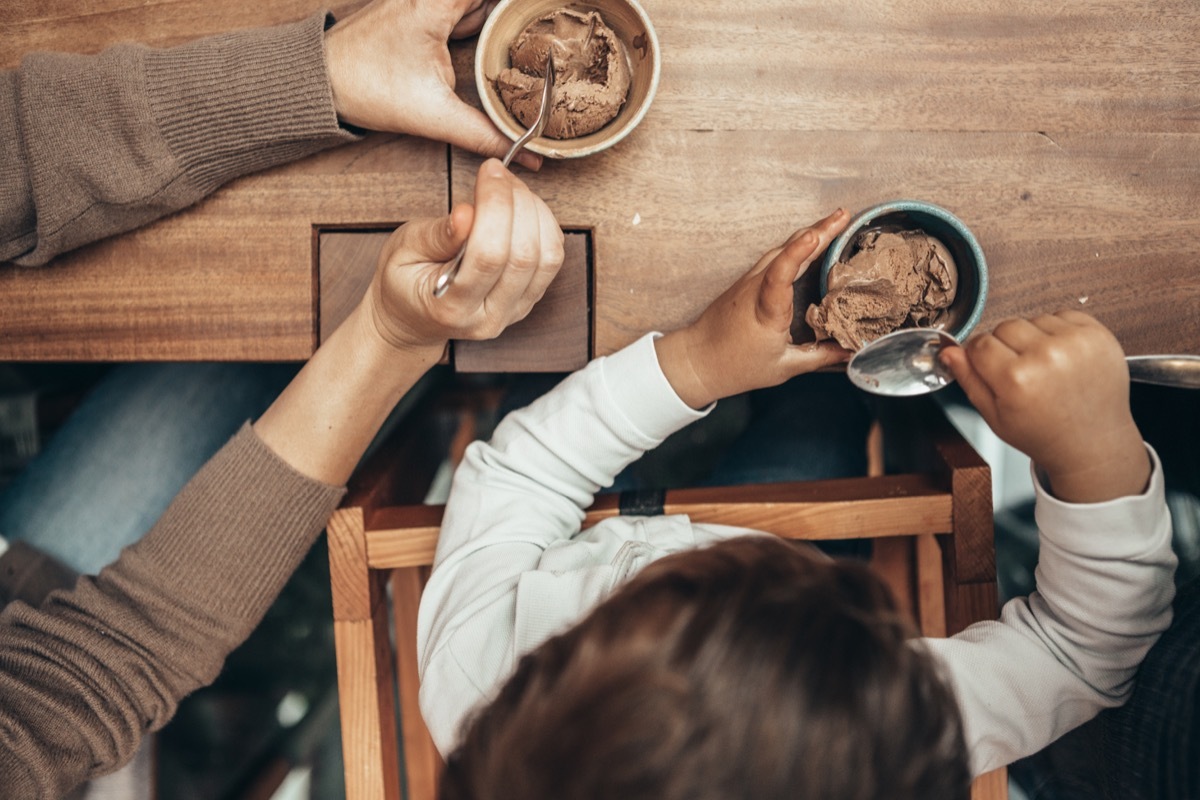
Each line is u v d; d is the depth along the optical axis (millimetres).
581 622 562
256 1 872
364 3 870
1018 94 861
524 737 504
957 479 854
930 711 524
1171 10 852
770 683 484
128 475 1100
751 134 866
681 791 465
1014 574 1356
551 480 848
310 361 840
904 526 868
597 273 877
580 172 867
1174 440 950
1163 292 872
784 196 870
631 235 874
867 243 807
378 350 816
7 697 756
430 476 1169
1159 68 856
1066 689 732
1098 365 655
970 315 807
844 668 492
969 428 1454
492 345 887
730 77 861
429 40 814
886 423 1152
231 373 1150
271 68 813
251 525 828
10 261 890
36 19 882
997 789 890
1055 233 870
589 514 881
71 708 772
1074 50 857
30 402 1339
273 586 850
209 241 885
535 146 807
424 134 840
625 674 494
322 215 878
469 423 1312
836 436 1159
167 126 820
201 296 892
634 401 824
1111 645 723
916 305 812
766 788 470
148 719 823
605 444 838
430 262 758
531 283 791
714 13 855
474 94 861
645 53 820
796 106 864
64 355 905
